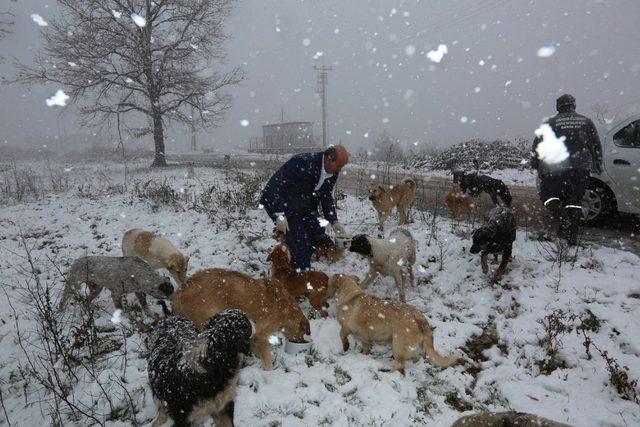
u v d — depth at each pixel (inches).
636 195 263.0
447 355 162.9
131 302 214.2
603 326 171.8
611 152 272.7
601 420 128.0
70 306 207.9
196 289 159.3
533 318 182.9
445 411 135.9
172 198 427.8
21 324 197.0
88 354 169.0
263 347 158.1
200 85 930.1
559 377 149.6
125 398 141.3
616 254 227.3
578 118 234.4
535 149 250.2
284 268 197.9
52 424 133.4
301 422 128.7
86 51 865.5
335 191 423.2
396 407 135.1
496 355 166.1
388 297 216.2
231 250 285.6
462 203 333.1
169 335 128.6
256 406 135.4
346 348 172.7
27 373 161.2
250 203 390.3
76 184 677.3
